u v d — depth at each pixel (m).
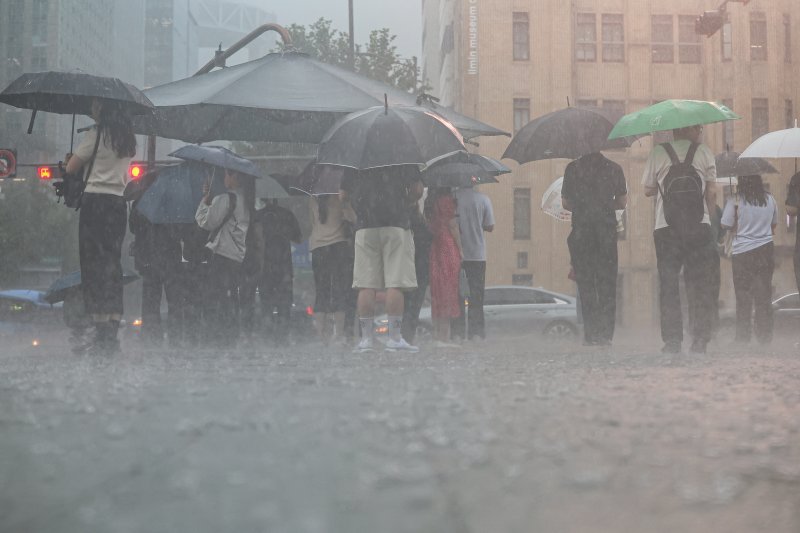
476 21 66.88
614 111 17.59
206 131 22.59
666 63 67.62
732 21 67.25
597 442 3.86
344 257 16.98
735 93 67.19
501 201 65.19
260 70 19.58
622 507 2.55
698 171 12.58
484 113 66.50
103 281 11.48
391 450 3.57
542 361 9.90
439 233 16.36
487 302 34.22
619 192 14.30
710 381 7.01
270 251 17.61
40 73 11.88
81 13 188.75
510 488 2.82
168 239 16.14
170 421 4.47
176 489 2.71
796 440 3.95
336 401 5.42
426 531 2.22
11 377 7.16
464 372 7.99
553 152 16.17
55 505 2.47
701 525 2.36
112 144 11.52
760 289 16.14
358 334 25.94
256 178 17.53
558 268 64.94
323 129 23.17
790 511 2.53
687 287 12.61
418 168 12.98
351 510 2.46
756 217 16.06
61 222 94.88
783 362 9.69
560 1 66.81
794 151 16.38
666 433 4.15
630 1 67.25
